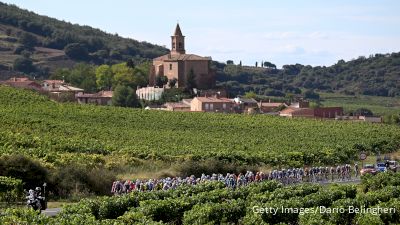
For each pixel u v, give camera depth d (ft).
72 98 551.59
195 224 125.29
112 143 290.15
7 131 282.56
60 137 288.71
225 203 134.72
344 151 331.98
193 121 409.08
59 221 107.24
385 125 476.95
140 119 394.93
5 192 162.81
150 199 142.61
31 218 105.81
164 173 219.82
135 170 226.79
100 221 110.83
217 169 233.76
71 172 186.50
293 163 282.97
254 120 437.58
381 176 200.64
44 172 180.14
